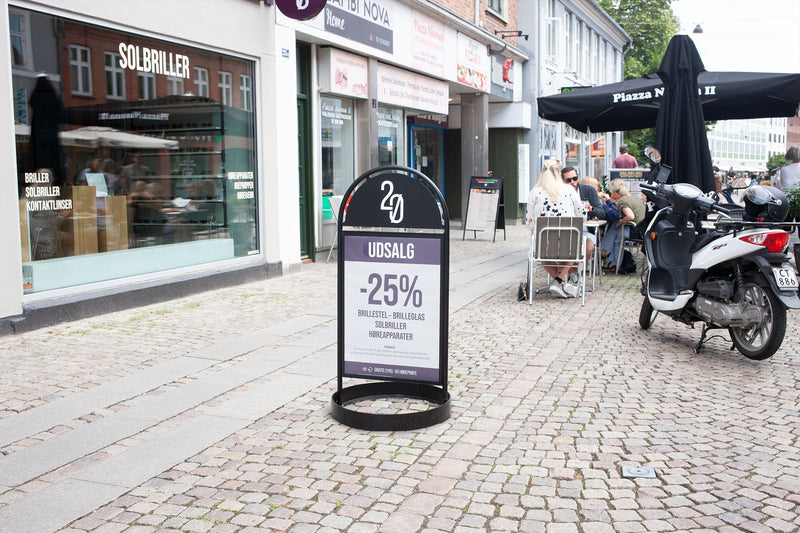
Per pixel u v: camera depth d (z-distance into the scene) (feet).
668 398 16.97
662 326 25.09
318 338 22.27
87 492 11.78
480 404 16.42
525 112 73.20
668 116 32.60
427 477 12.51
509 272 38.04
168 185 29.19
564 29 88.12
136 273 27.61
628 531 10.70
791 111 38.14
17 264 22.04
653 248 23.53
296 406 16.19
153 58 28.14
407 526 10.77
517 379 18.39
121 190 26.91
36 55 23.22
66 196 24.52
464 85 59.47
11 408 15.70
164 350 20.65
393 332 15.57
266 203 34.32
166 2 27.96
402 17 47.80
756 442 14.24
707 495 11.89
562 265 29.73
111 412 15.58
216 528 10.69
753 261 19.49
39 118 23.41
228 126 32.30
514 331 24.00
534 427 14.98
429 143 68.95
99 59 25.77
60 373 18.26
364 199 15.42
